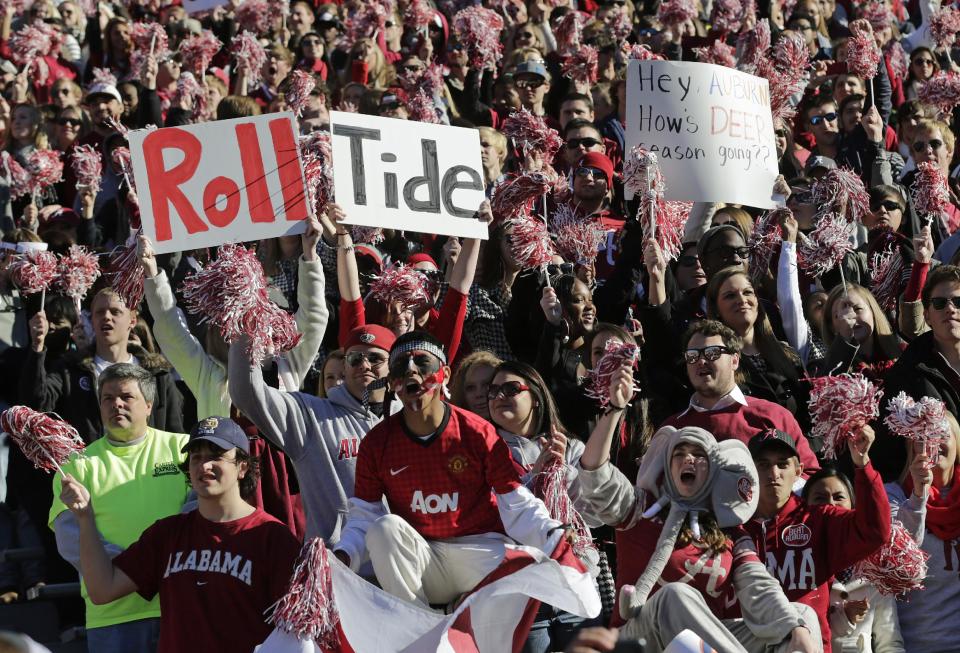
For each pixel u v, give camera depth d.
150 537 14.36
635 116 20.02
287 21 33.62
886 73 29.39
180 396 18.70
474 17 28.19
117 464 16.41
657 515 14.82
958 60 35.56
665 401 17.80
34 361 18.73
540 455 14.09
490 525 13.73
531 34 31.06
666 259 18.41
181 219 16.20
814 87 29.50
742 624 14.47
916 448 15.98
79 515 14.19
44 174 25.16
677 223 19.47
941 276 18.41
